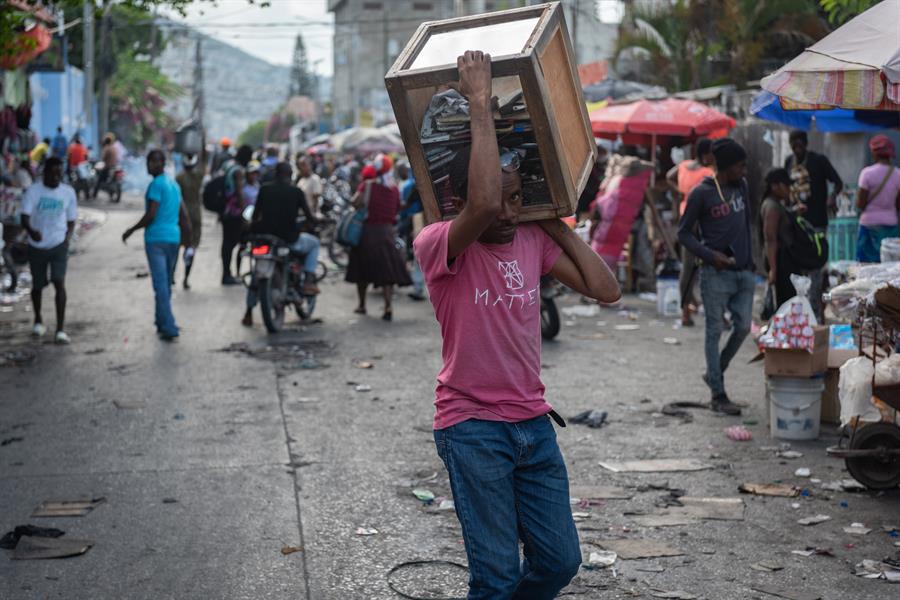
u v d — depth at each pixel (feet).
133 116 211.41
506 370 10.42
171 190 35.58
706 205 24.22
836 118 26.99
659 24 85.46
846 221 40.45
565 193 10.41
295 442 22.56
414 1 334.44
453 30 11.03
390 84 10.25
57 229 34.88
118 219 88.38
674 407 25.54
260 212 37.24
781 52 80.12
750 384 28.17
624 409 25.44
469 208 9.81
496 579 10.25
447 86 10.18
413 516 17.79
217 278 53.06
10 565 15.61
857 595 14.28
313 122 312.50
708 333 24.89
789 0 76.02
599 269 10.95
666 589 14.60
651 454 21.53
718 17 82.69
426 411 25.43
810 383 22.31
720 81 79.05
